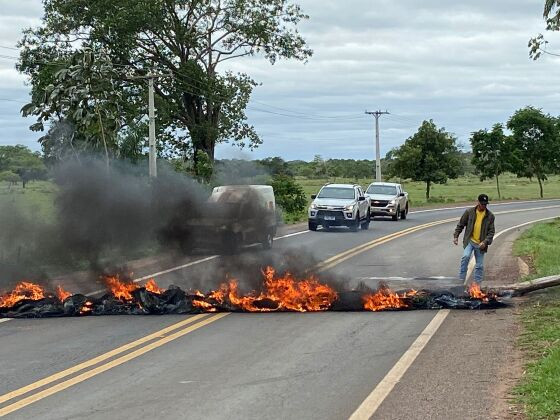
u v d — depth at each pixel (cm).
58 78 2589
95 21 4606
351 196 3256
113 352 975
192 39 4794
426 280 1642
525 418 664
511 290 1363
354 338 1051
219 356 945
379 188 4022
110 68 2700
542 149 6438
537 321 1118
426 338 1042
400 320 1189
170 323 1184
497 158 6394
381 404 720
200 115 4994
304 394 762
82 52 2612
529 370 828
